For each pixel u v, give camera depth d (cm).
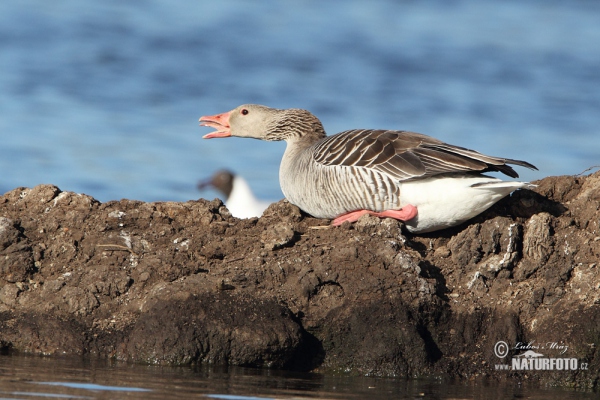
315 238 1441
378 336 1290
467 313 1345
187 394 1106
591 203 1444
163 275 1377
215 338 1264
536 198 1481
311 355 1313
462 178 1357
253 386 1171
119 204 1535
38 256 1415
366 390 1193
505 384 1283
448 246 1427
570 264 1359
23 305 1358
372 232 1406
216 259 1423
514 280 1382
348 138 1459
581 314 1299
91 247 1433
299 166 1516
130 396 1084
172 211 1522
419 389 1217
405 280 1330
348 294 1328
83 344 1300
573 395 1234
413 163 1357
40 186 1558
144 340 1266
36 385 1113
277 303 1304
